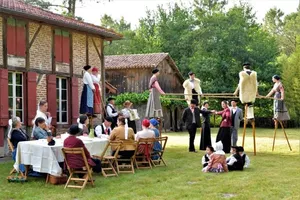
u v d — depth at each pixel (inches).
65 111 689.0
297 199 305.3
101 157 413.1
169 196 319.3
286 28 2404.0
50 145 380.8
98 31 718.5
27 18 600.1
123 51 1888.5
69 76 688.4
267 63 1539.1
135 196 320.8
